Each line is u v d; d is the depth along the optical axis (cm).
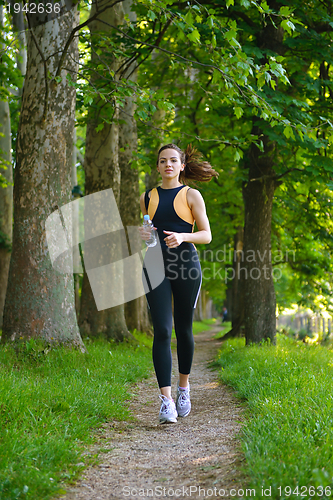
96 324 962
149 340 1183
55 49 629
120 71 920
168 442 322
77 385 435
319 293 1516
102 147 992
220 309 5266
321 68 953
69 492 233
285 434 264
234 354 778
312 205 1240
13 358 557
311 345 994
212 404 447
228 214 1641
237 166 1347
